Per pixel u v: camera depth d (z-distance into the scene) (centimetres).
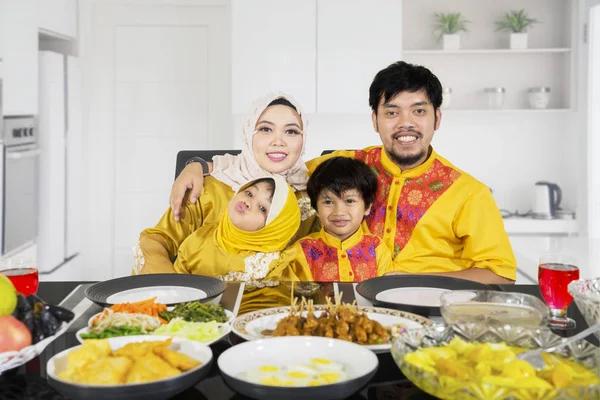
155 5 450
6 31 323
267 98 233
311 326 116
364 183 217
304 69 402
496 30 442
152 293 152
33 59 364
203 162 236
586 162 407
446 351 99
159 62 455
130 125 458
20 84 344
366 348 105
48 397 94
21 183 353
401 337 103
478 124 453
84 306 141
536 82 445
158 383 88
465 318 114
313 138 445
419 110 215
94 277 466
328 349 105
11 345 100
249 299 149
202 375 95
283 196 226
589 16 400
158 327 122
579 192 416
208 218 231
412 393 96
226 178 233
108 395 87
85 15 445
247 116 235
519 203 457
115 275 466
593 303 109
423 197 219
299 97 404
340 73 402
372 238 221
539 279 133
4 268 141
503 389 82
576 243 398
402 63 220
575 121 429
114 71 455
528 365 91
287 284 163
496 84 446
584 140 409
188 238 229
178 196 231
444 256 221
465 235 218
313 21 399
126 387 87
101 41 453
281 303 145
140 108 458
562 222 416
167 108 458
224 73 455
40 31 383
